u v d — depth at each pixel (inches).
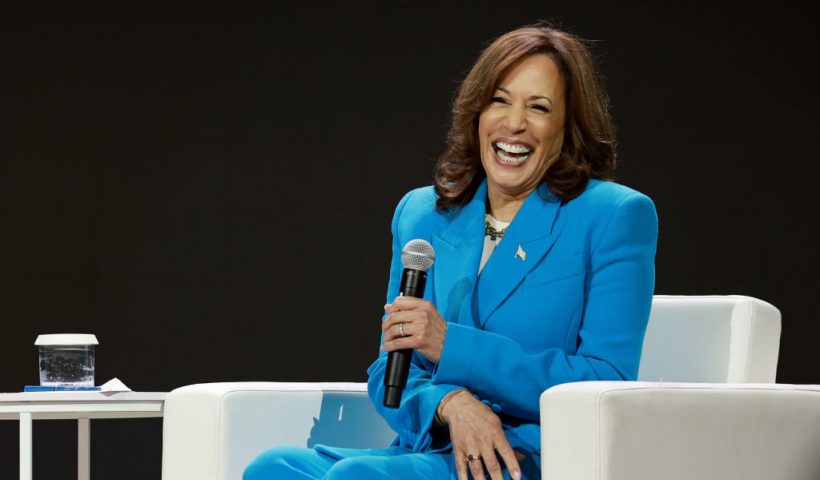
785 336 694.5
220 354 727.7
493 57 288.0
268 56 732.0
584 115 288.2
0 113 738.2
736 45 698.8
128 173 734.5
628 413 232.1
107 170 735.7
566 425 234.7
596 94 290.8
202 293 730.8
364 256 724.0
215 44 735.1
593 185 286.4
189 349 729.0
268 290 727.7
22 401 314.2
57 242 734.5
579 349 273.7
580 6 708.0
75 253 734.5
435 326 263.1
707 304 322.3
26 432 315.0
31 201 737.0
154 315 730.8
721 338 318.3
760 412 247.9
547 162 288.8
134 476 675.4
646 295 275.6
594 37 706.2
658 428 235.1
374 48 725.3
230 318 728.3
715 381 317.4
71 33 738.2
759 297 696.4
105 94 737.0
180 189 733.3
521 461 265.0
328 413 310.7
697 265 700.0
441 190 301.0
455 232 294.7
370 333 722.8
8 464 676.1
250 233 730.2
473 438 255.6
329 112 727.7
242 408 294.0
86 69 738.2
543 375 264.4
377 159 724.0
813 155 694.5
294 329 727.1
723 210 698.8
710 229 699.4
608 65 705.0
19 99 737.6
